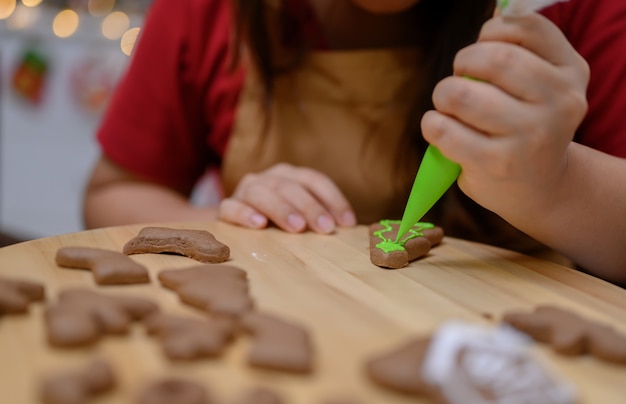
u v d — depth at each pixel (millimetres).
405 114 616
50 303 358
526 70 385
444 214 591
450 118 403
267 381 301
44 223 1249
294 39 632
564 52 396
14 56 1166
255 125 653
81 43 1168
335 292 392
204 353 312
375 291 396
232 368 308
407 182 612
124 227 491
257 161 650
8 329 331
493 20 404
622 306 392
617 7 568
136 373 302
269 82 638
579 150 458
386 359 300
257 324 327
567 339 329
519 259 468
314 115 634
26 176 1228
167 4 695
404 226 442
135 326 339
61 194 1241
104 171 709
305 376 304
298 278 411
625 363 323
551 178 419
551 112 391
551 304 390
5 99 1187
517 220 452
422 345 306
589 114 568
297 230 505
